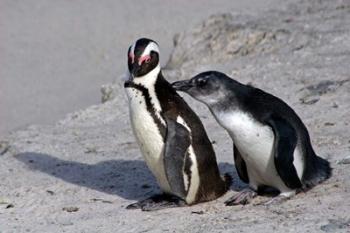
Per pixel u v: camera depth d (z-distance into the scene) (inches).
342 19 1512.1
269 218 796.0
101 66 1934.1
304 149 839.1
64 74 1913.1
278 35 1476.4
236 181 944.3
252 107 820.0
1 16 2287.2
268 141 814.5
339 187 855.1
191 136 855.1
